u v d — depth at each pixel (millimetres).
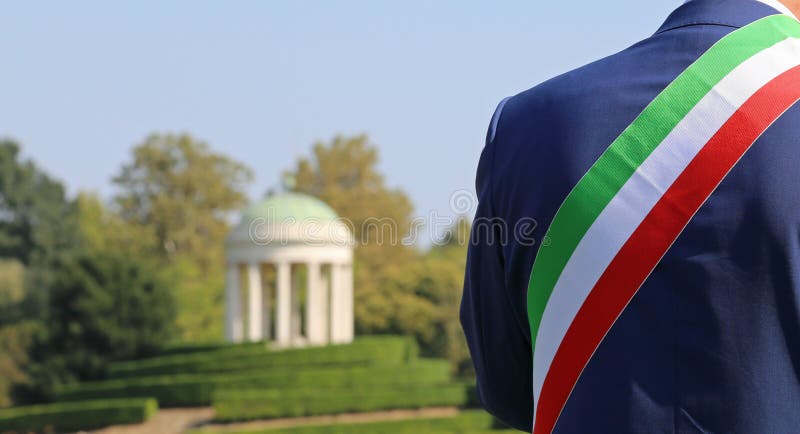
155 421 55188
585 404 2979
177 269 100062
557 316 3094
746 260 2875
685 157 2994
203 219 114188
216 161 117250
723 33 3174
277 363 62938
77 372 68000
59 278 69250
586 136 3131
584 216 3066
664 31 3311
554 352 3090
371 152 114875
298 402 52312
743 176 2916
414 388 55500
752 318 2855
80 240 116375
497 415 3629
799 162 2893
